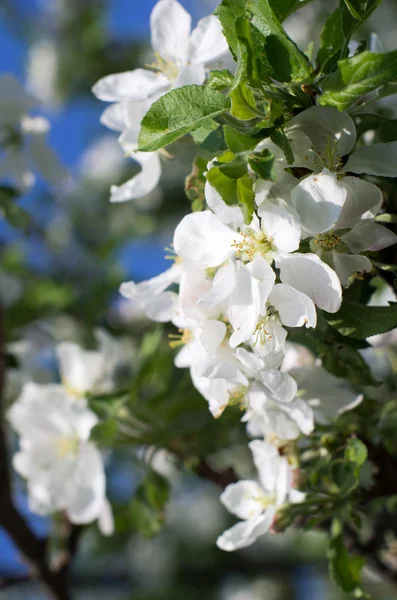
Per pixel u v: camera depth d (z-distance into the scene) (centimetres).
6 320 95
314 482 59
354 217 52
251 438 69
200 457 68
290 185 52
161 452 70
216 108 53
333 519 61
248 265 53
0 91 74
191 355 57
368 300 57
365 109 57
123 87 60
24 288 102
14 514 74
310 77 53
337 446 60
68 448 69
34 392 71
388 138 56
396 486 60
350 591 59
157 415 67
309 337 57
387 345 67
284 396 53
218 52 59
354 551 68
